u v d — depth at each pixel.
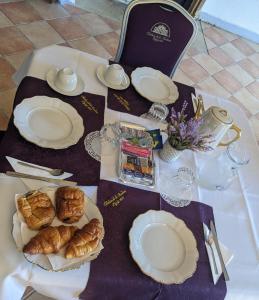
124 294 0.79
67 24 2.78
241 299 0.87
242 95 3.05
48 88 1.12
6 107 1.98
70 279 0.74
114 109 1.18
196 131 0.97
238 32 3.88
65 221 0.80
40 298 1.02
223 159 1.18
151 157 1.06
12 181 0.85
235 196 1.11
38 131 0.98
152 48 1.54
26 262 0.72
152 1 1.45
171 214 0.94
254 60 3.57
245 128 1.42
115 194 0.93
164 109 1.24
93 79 1.25
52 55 1.25
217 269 0.88
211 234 0.96
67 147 0.97
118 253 0.81
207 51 3.38
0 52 2.27
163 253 0.86
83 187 0.91
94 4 3.11
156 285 0.79
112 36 2.90
